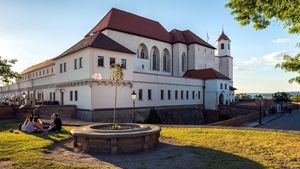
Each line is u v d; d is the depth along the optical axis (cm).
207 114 5272
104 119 3262
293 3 840
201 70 5706
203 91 5409
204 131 1576
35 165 807
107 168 790
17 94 6069
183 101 4831
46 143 1196
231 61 7875
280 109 5088
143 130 1113
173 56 5897
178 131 1596
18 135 1454
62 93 3891
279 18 923
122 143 1041
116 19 4803
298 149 1058
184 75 5872
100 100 3241
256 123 3200
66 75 3725
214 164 855
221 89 5394
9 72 3797
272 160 896
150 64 5238
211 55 6738
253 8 993
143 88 3938
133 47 4772
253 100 7450
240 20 1062
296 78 1055
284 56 1067
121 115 3494
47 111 3011
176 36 5972
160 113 4206
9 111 2777
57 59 3994
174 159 935
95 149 1058
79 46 3503
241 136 1373
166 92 4434
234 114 4816
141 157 973
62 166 796
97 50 3238
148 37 5128
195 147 1137
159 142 1268
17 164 818
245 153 1003
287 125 2953
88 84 3177
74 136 1144
